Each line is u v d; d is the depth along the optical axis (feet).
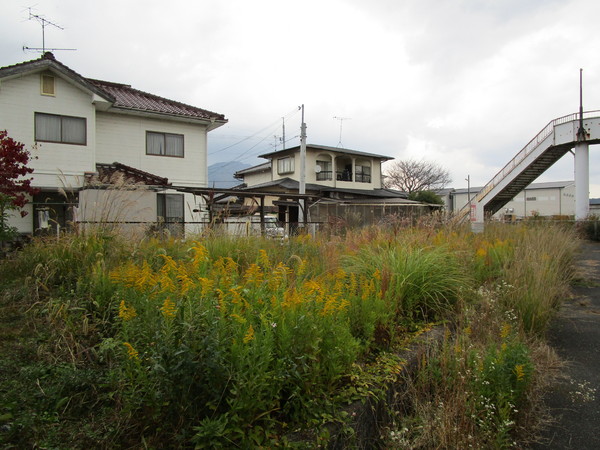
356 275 14.71
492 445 8.36
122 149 51.29
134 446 6.07
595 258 35.65
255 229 21.27
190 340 6.09
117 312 8.89
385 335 10.77
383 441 8.27
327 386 7.76
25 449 5.83
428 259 15.40
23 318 9.96
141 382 5.98
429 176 166.40
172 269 9.83
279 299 8.14
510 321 14.29
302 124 70.28
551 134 75.05
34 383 7.24
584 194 73.51
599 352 13.91
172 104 58.18
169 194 53.52
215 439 5.73
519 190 88.63
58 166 44.62
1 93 42.01
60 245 13.64
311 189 88.84
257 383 6.17
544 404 10.57
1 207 18.94
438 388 9.62
